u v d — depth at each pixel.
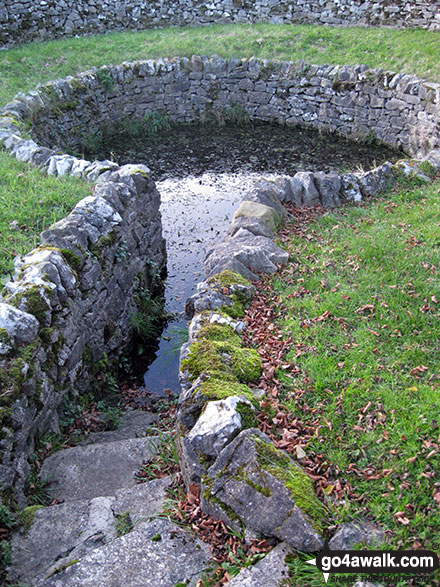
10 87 11.75
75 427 4.95
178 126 14.05
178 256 8.54
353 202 7.18
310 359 4.15
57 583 2.84
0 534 3.38
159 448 4.30
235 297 4.93
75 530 3.39
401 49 12.66
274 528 2.87
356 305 4.78
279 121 13.83
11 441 3.71
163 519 3.22
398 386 3.83
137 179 7.04
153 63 13.37
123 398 5.82
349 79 12.39
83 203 5.91
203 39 14.38
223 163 11.86
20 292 4.38
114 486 3.99
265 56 13.66
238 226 6.11
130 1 14.98
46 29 14.24
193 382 3.86
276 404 3.73
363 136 12.52
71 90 12.20
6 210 6.32
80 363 5.18
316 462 3.32
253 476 3.01
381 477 3.18
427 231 5.93
